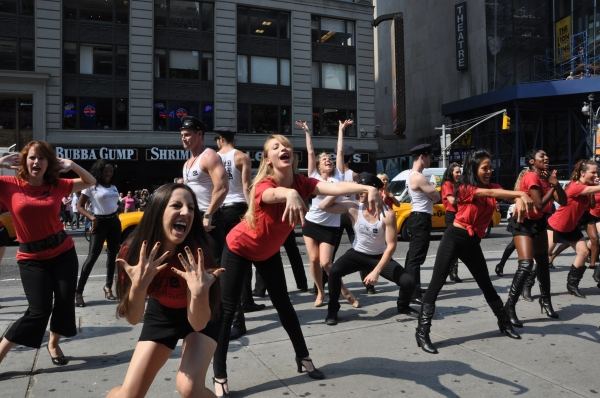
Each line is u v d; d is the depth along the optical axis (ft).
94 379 12.54
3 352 12.37
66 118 87.20
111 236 21.38
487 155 14.48
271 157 11.14
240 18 97.40
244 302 19.44
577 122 131.03
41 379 12.53
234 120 95.71
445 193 22.00
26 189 12.69
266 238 11.55
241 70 97.35
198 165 16.07
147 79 90.74
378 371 12.87
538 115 134.92
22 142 85.71
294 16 100.42
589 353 14.03
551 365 13.15
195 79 94.32
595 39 125.08
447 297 21.50
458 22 140.87
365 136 106.52
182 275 7.91
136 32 90.02
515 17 136.15
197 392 8.11
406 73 164.66
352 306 19.97
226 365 12.77
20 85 83.56
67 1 87.15
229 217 17.56
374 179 17.31
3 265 35.42
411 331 16.38
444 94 148.56
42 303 12.59
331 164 21.67
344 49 105.81
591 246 23.21
